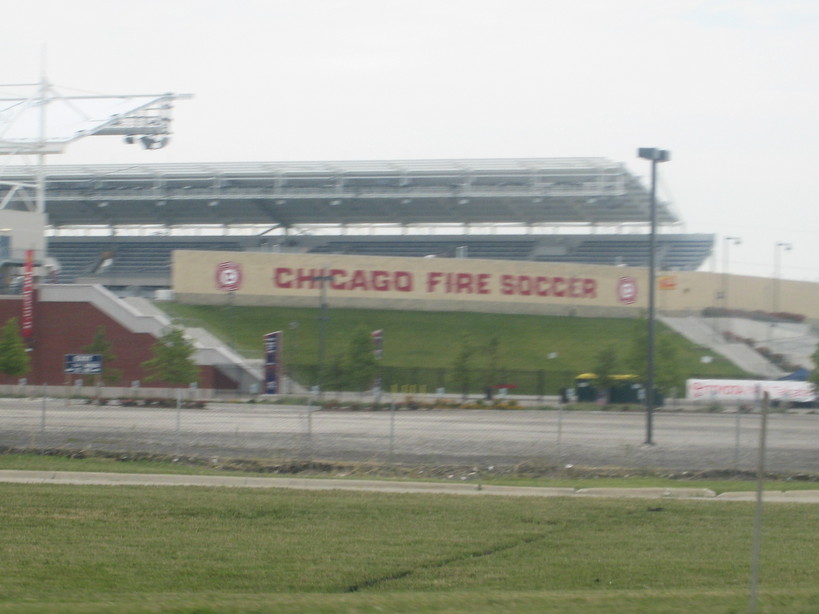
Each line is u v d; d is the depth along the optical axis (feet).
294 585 62.49
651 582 64.75
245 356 291.58
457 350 324.60
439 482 107.76
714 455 137.28
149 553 70.03
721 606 55.52
